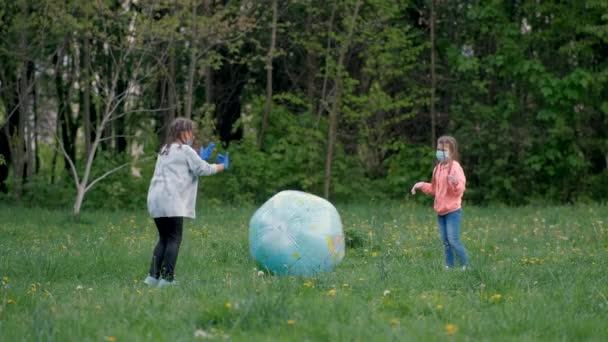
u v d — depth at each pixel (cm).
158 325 608
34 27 2136
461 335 565
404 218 1716
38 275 932
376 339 547
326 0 2408
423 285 812
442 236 987
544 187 2438
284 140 2381
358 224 1579
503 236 1342
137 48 1962
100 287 848
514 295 736
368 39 2381
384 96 2372
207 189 2300
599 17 2367
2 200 2270
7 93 2294
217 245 1218
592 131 2416
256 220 947
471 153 2417
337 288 778
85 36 2052
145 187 2280
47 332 572
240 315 612
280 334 575
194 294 749
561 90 2330
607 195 2408
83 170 2281
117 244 1239
